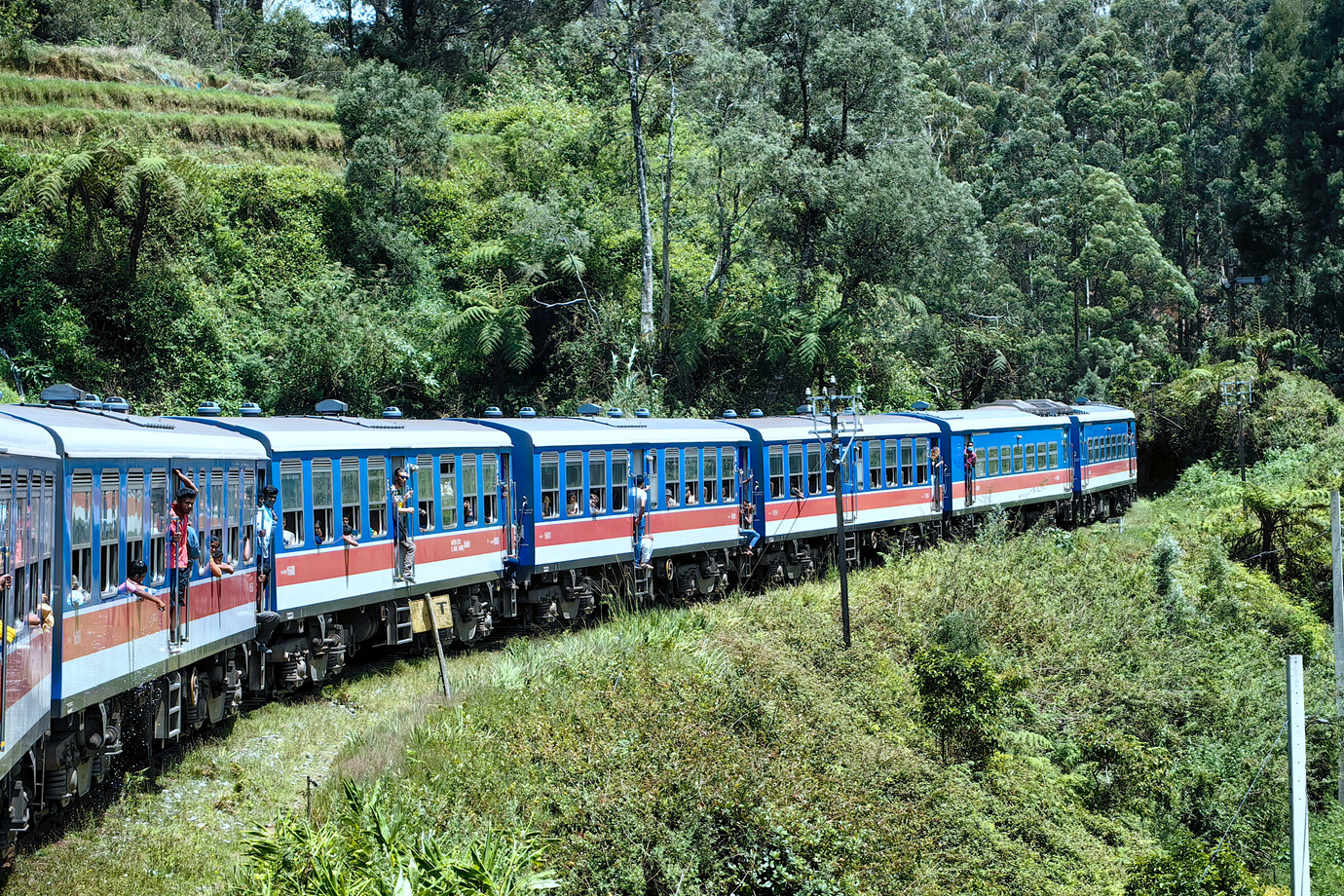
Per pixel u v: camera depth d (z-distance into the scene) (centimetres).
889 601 2356
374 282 3991
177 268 3450
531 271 3988
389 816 1042
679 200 4638
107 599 1134
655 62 4166
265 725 1479
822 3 4288
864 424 2853
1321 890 1844
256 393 3412
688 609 2273
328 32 6334
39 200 3316
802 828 1298
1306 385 4984
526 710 1458
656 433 2356
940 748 1814
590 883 1154
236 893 945
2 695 875
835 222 4250
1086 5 9881
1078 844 1659
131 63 4678
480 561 2008
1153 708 2130
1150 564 2847
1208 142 7675
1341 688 2344
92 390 3098
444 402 3838
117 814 1155
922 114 4641
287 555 1602
